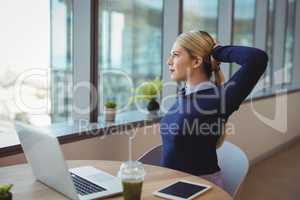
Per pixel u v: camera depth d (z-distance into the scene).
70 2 2.47
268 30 5.26
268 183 3.76
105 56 2.79
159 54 3.36
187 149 1.78
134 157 2.68
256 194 3.45
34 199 1.31
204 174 1.79
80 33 2.49
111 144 2.49
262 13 5.04
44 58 2.34
